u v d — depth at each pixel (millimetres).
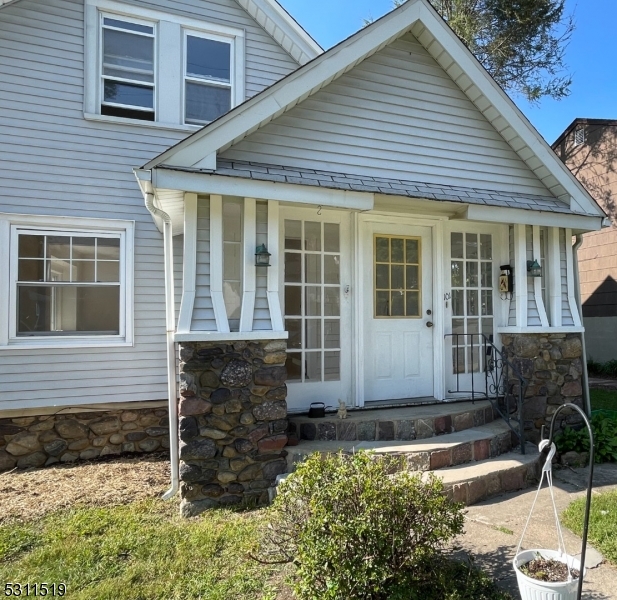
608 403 7484
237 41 6141
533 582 2035
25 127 5215
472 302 5477
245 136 4125
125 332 5527
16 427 5152
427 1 4648
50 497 3977
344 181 4395
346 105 4574
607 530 3051
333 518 2252
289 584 2377
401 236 5258
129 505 3789
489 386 5414
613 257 10609
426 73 4945
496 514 3416
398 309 5199
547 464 2404
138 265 5621
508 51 11594
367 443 4098
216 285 3971
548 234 5445
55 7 5352
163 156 3686
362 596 2172
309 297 4773
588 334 11297
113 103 5602
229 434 3781
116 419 5527
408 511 2354
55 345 5230
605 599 2332
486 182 5180
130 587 2592
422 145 4891
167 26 5797
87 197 5434
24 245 5219
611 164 10758
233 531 3207
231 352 3857
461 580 2477
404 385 5148
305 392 4668
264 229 4176
